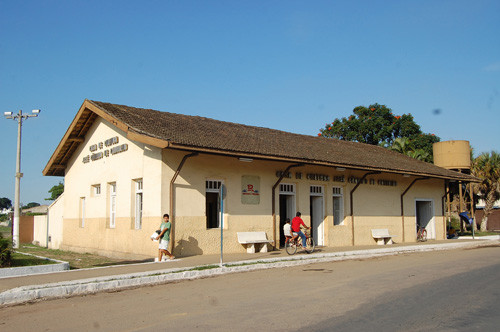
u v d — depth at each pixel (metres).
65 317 7.50
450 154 30.19
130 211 16.62
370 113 45.28
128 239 16.61
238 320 6.98
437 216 26.86
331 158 19.08
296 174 19.23
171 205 15.09
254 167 17.70
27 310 8.10
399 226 23.95
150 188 15.51
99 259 16.75
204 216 15.97
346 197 21.44
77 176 21.23
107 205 18.44
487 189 33.28
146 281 10.73
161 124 16.64
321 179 20.22
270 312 7.47
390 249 18.23
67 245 21.66
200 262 13.58
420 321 6.74
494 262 13.97
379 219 22.89
